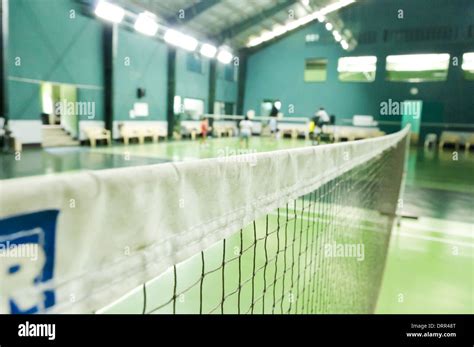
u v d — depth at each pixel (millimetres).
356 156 2736
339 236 3162
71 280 572
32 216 500
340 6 20531
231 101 25297
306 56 23625
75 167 9344
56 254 542
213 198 965
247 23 20141
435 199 8453
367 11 21906
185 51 20125
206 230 944
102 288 631
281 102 24672
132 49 16625
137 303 3195
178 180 812
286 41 24109
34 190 498
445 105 20578
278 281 3619
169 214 798
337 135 22594
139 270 717
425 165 13898
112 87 15695
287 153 1420
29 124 12711
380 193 5133
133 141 17438
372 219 4707
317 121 18266
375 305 3967
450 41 20047
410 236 6152
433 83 20734
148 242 738
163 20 16828
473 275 4777
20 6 11781
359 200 4012
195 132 21000
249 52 25203
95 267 616
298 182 1564
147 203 722
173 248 818
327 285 2695
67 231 556
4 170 8461
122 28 15867
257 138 23234
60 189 536
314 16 21234
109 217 633
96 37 15023
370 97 22312
